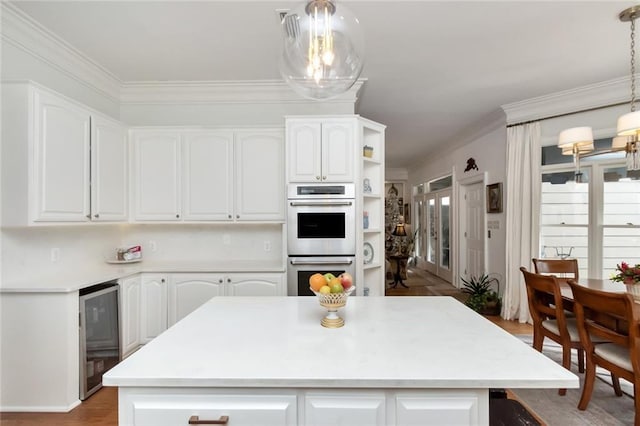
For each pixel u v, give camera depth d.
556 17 2.30
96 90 3.17
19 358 2.18
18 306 2.18
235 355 1.13
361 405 1.00
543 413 2.11
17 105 2.15
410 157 7.48
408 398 1.00
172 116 3.54
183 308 3.05
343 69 1.57
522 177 3.98
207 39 2.60
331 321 1.42
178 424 1.00
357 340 1.26
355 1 2.12
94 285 2.52
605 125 3.44
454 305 1.78
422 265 8.09
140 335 3.01
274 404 1.01
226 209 3.27
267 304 1.80
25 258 2.41
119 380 0.98
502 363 1.06
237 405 1.01
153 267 3.12
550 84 3.45
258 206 3.26
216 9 2.22
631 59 2.77
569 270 3.10
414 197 8.59
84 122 2.63
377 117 4.55
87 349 2.36
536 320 2.62
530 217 3.92
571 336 2.35
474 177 5.18
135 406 1.00
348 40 1.50
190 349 1.18
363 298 1.94
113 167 2.99
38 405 2.17
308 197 3.09
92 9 2.21
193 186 3.27
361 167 3.16
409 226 8.84
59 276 2.58
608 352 2.00
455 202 5.91
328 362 1.07
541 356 1.12
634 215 3.40
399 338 1.29
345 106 3.46
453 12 2.25
